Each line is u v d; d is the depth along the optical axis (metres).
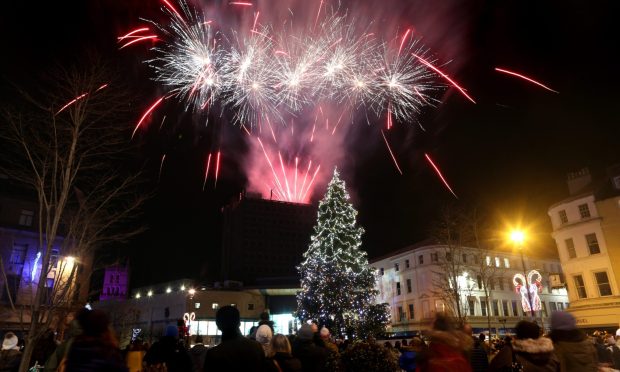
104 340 4.11
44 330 10.73
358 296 38.19
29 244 35.94
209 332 65.38
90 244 15.88
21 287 32.62
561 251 38.09
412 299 57.03
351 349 5.84
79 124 12.73
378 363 5.62
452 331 4.75
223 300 67.69
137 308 76.00
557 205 38.84
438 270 54.16
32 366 10.03
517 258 58.47
